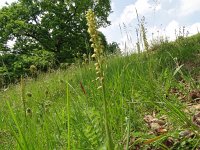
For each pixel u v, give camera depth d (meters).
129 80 6.05
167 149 3.60
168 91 5.81
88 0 40.16
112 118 4.07
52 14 41.19
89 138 3.50
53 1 41.25
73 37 40.34
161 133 3.95
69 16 41.03
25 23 40.16
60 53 39.47
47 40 40.34
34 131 3.54
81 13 40.59
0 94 9.65
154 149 3.62
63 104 5.94
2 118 5.90
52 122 4.22
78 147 3.38
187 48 10.47
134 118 4.36
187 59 9.07
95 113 3.87
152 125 4.32
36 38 41.19
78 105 4.52
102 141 3.40
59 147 3.73
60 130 4.05
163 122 4.42
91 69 8.14
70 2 40.75
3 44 40.66
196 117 4.16
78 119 4.11
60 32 39.66
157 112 5.04
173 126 4.03
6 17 41.59
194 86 5.86
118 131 3.82
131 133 3.83
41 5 40.88
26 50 41.03
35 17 42.12
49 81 11.46
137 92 5.44
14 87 11.72
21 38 40.84
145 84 5.70
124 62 7.71
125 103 4.61
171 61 8.20
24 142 2.74
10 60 38.50
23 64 36.84
